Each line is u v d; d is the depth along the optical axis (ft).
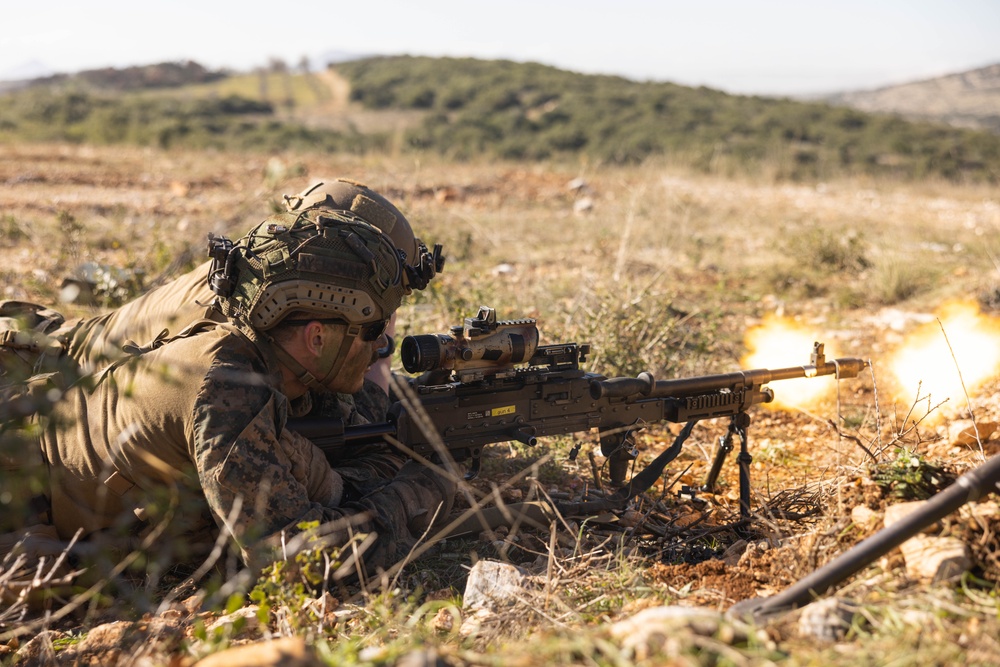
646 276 29.91
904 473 10.09
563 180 58.03
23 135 84.64
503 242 37.19
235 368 10.07
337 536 10.00
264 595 9.19
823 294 30.42
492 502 12.98
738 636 7.35
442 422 11.50
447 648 8.20
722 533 12.28
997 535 8.96
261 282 10.22
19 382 8.76
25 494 9.71
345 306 10.43
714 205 49.98
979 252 35.94
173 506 9.14
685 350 22.08
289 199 11.86
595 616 9.09
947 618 7.87
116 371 10.33
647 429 17.88
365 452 12.25
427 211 39.04
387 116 202.49
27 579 9.72
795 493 12.57
